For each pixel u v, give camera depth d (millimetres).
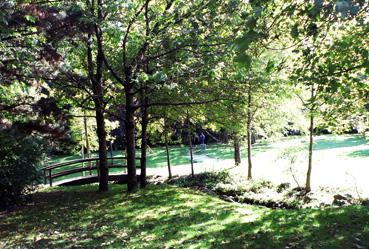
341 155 24312
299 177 18344
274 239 7355
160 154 36000
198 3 10656
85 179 20000
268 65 6137
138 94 15195
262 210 10664
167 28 11430
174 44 11242
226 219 9461
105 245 7730
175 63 11617
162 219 9812
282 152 17906
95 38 13469
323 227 7855
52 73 11656
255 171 21188
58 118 12016
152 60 13297
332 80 6090
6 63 10148
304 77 6301
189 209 10930
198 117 17234
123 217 10266
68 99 13836
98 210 11281
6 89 12586
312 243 6895
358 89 7734
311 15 2852
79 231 9023
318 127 10289
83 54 13836
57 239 8391
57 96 13508
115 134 33500
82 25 10203
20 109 11727
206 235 8055
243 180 18984
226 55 10523
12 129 11109
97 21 10508
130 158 14461
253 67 11219
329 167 20359
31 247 7844
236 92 13117
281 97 11977
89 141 24859
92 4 11625
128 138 14344
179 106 15234
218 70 11000
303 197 14555
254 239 7496
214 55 10727
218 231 8328
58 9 10281
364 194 14258
